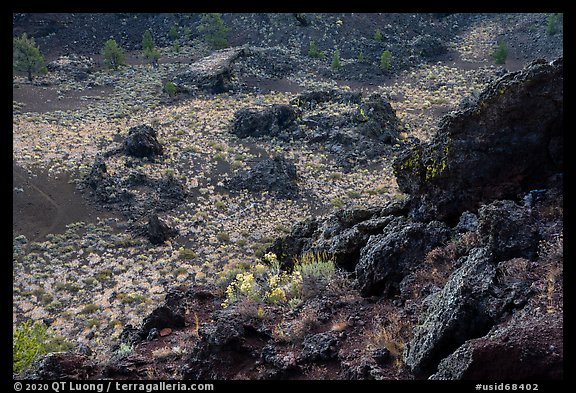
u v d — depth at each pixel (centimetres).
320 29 9994
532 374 527
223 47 9375
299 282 950
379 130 6016
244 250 3816
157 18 10550
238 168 5303
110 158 5322
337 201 4616
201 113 6856
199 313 968
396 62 8950
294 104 6869
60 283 3303
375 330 748
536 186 977
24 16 10019
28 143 5672
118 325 2673
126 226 4238
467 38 10106
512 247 764
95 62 9044
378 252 899
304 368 698
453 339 647
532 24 9819
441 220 1046
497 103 980
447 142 1038
